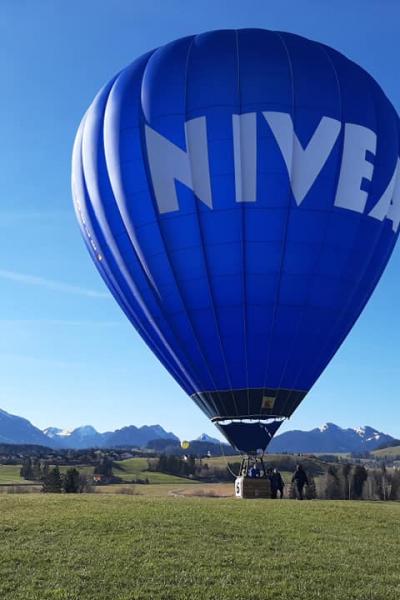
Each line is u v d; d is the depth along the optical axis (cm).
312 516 1897
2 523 1703
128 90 2758
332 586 1269
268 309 2570
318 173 2570
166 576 1297
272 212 2538
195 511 1923
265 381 2602
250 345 2586
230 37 2744
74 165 2961
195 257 2575
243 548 1502
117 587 1239
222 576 1305
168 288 2636
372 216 2688
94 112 2864
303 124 2580
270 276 2558
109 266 2828
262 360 2594
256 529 1694
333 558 1448
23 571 1323
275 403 2614
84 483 7738
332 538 1634
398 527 1806
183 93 2638
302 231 2556
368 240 2689
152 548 1478
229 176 2539
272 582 1278
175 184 2583
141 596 1195
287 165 2545
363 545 1573
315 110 2600
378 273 2805
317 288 2597
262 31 2778
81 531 1622
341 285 2642
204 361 2636
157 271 2644
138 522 1722
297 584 1270
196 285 2588
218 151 2553
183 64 2695
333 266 2609
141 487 7856
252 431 2625
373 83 2819
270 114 2562
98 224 2814
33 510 1917
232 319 2575
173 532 1627
